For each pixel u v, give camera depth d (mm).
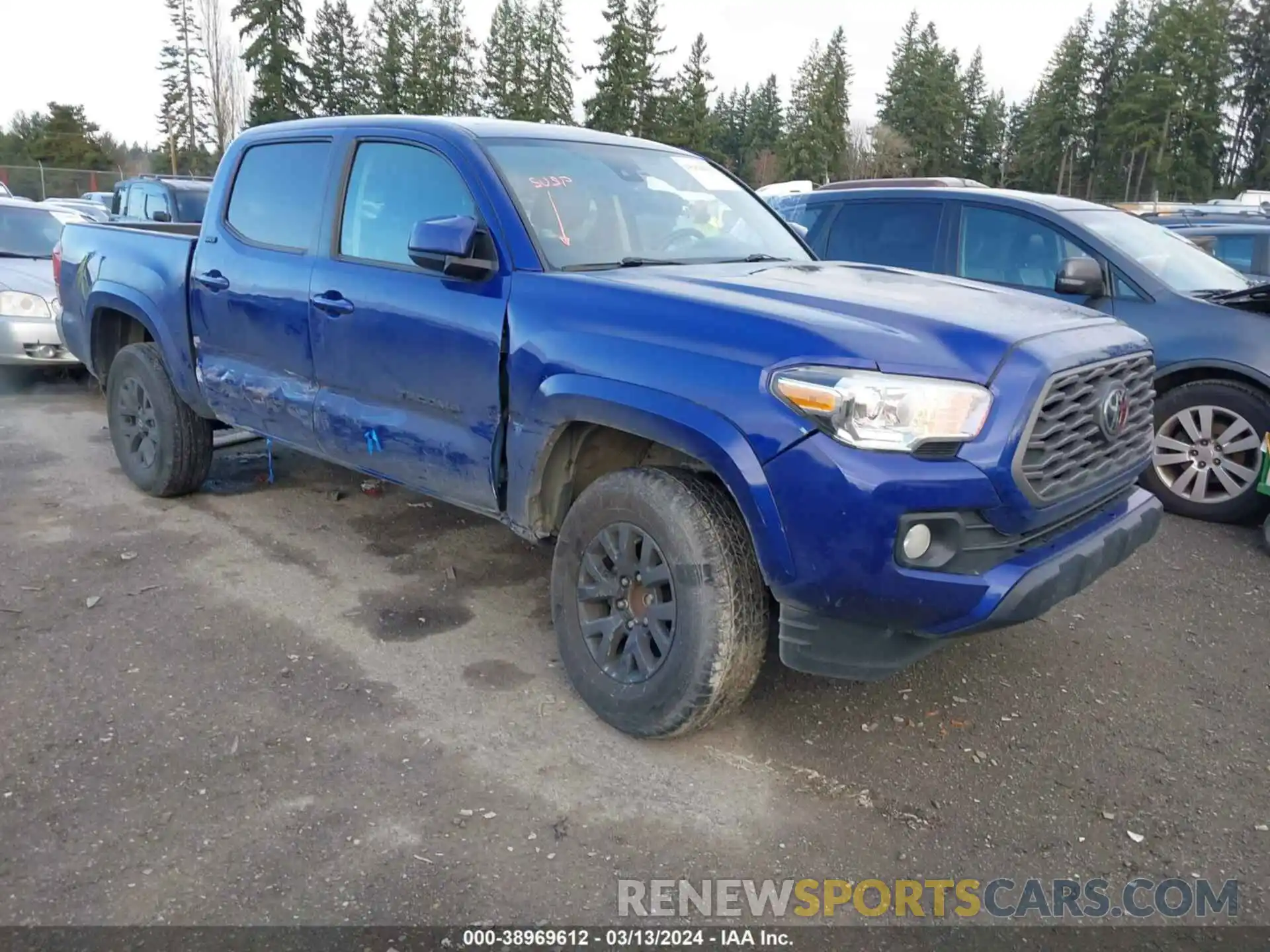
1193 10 62906
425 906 2502
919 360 2730
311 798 2922
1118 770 3201
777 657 3902
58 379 9305
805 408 2721
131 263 5383
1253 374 5441
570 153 4062
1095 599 4617
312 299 4203
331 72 57844
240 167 4828
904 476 2658
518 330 3406
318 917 2451
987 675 3824
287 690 3551
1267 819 2961
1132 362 3312
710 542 2992
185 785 2965
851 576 2711
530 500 3477
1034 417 2773
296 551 4902
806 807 2967
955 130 74562
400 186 4008
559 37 63969
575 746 3246
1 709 3346
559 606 3465
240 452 6668
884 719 3475
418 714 3416
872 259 7168
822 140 64875
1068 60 70500
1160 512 3586
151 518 5320
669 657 3078
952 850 2795
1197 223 10617
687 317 3039
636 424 3045
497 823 2836
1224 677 3865
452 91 63500
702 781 3078
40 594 4293
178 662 3729
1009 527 2811
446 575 4656
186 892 2520
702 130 59906
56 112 68438
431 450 3803
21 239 9758
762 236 4414
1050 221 6375
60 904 2467
